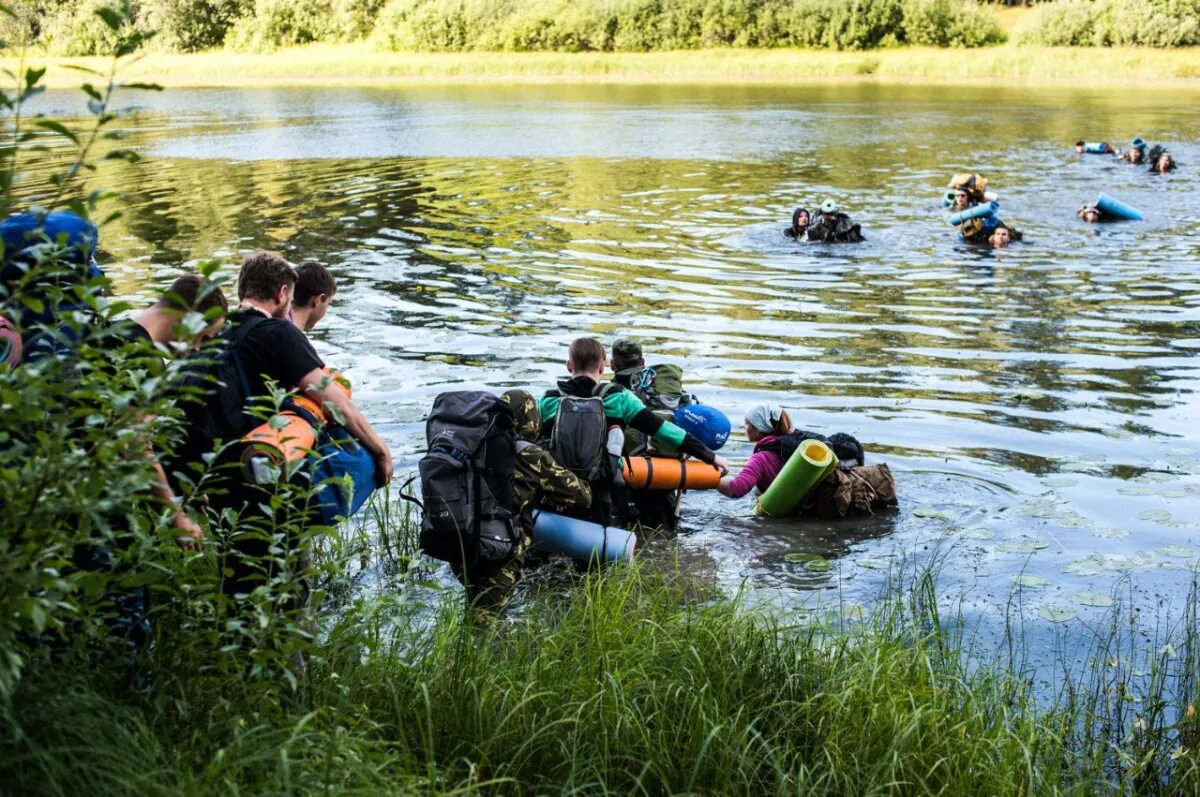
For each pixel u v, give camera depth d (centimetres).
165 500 336
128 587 326
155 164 2425
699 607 491
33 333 357
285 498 363
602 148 2625
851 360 954
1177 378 899
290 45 6338
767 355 970
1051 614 527
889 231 1588
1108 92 4138
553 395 614
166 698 331
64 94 4525
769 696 404
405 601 438
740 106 3728
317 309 511
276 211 1811
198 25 6375
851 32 5459
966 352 980
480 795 338
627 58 5556
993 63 5038
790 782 358
